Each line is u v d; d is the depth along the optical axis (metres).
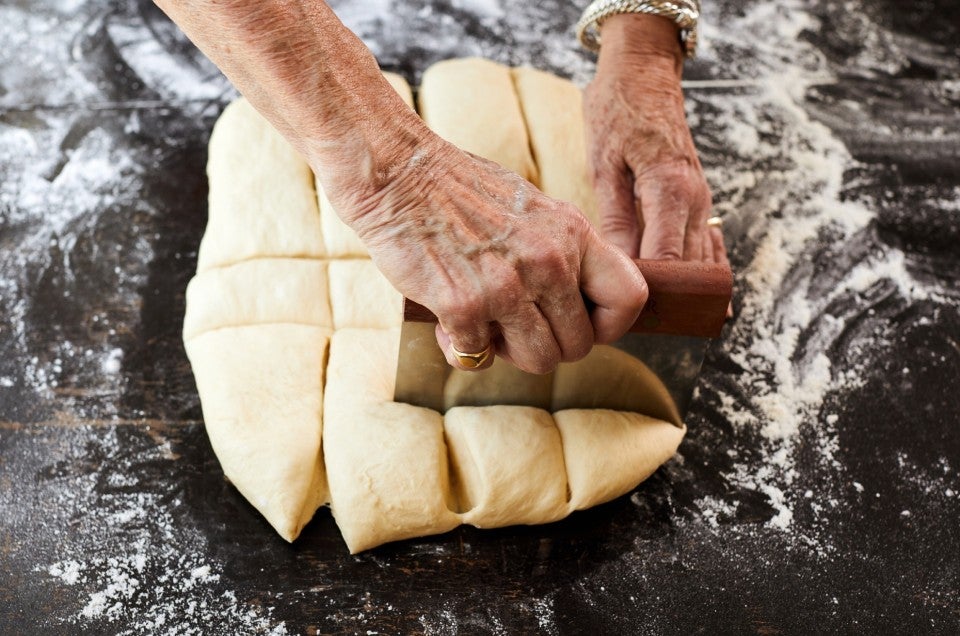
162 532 0.75
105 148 0.92
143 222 0.88
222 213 0.84
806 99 0.99
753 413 0.82
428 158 0.64
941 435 0.82
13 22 0.99
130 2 1.01
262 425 0.76
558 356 0.68
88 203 0.89
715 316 0.71
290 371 0.78
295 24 0.61
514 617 0.73
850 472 0.80
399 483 0.74
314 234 0.84
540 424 0.77
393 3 1.03
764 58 1.02
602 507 0.77
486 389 0.76
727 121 0.97
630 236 0.79
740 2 1.06
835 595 0.75
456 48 1.01
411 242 0.64
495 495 0.75
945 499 0.79
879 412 0.83
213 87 0.97
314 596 0.73
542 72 0.96
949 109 1.00
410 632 0.73
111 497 0.77
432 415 0.77
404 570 0.75
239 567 0.74
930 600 0.75
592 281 0.67
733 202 0.92
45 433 0.79
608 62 0.81
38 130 0.93
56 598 0.73
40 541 0.75
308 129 0.63
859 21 1.06
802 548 0.77
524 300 0.65
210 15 0.61
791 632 0.74
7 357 0.82
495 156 0.88
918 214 0.93
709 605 0.75
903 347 0.86
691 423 0.81
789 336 0.86
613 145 0.80
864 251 0.90
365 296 0.81
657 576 0.75
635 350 0.74
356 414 0.76
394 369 0.78
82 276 0.85
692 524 0.77
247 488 0.75
